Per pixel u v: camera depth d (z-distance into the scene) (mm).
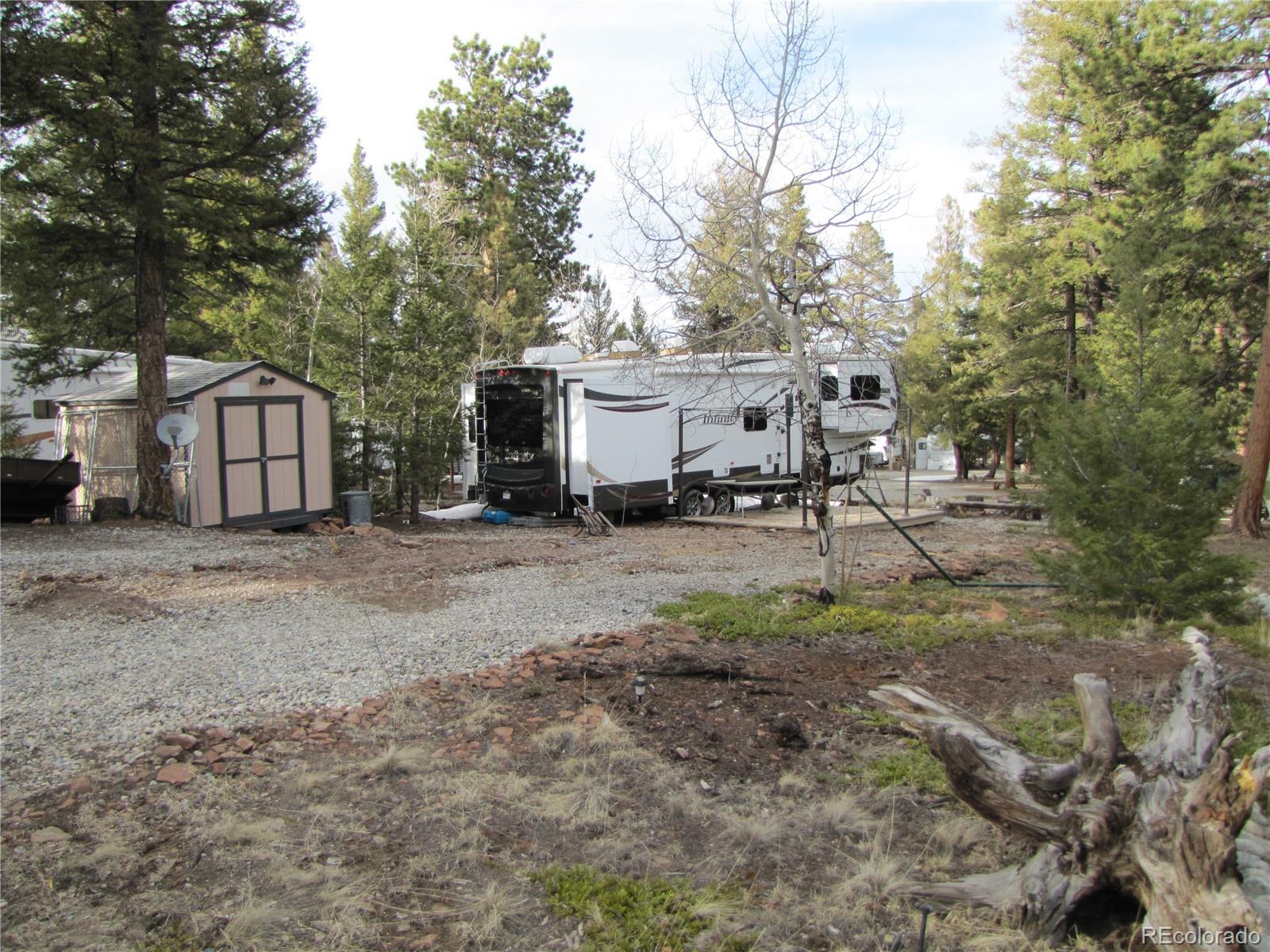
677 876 3441
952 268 29109
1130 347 8203
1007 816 3303
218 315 23312
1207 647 3771
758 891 3340
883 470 34625
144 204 12656
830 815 3863
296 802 4027
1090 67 16594
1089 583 8023
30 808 3945
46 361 14328
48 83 11812
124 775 4277
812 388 8047
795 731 4699
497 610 7980
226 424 13555
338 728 4918
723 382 13266
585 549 12203
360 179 24062
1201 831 2699
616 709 5148
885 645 6672
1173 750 3271
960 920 3102
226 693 5512
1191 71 15258
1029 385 23453
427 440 16266
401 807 3969
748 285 8195
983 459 42438
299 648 6613
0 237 13195
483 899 3240
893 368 9695
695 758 4492
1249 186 14523
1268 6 14625
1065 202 20828
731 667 5812
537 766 4422
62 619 7484
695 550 12195
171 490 13562
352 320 16703
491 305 25219
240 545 11680
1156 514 7715
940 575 10266
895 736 4773
